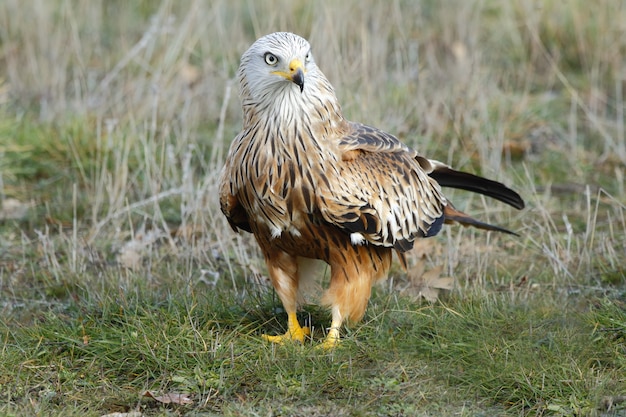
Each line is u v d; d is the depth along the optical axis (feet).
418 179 32.12
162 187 43.39
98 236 40.50
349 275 30.14
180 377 27.68
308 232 29.48
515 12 62.08
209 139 47.98
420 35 59.98
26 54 56.90
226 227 39.27
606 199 43.57
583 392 26.45
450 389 27.17
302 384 27.12
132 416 26.02
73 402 26.91
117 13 66.59
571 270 36.52
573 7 60.13
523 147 48.47
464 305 32.27
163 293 33.96
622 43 58.95
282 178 28.58
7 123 47.88
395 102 49.62
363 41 47.34
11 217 42.45
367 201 29.43
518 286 35.37
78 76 53.98
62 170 46.32
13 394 27.14
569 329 29.81
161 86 49.70
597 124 47.88
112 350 28.94
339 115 29.86
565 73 58.39
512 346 28.71
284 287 31.09
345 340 29.66
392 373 27.86
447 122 49.62
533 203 42.52
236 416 25.75
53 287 35.42
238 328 30.42
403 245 31.14
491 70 56.70
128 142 43.96
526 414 26.02
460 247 38.65
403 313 31.60
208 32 56.75
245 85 29.30
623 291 34.22
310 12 54.29
